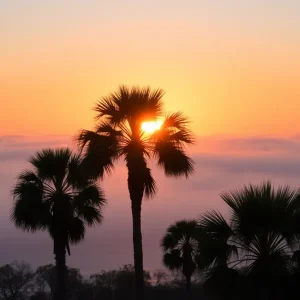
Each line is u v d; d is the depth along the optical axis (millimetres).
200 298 54438
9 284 59625
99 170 30781
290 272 20969
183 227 49094
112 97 31141
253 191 21719
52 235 35500
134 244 30344
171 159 30859
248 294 21000
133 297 59500
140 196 30641
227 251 21281
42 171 35219
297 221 20891
